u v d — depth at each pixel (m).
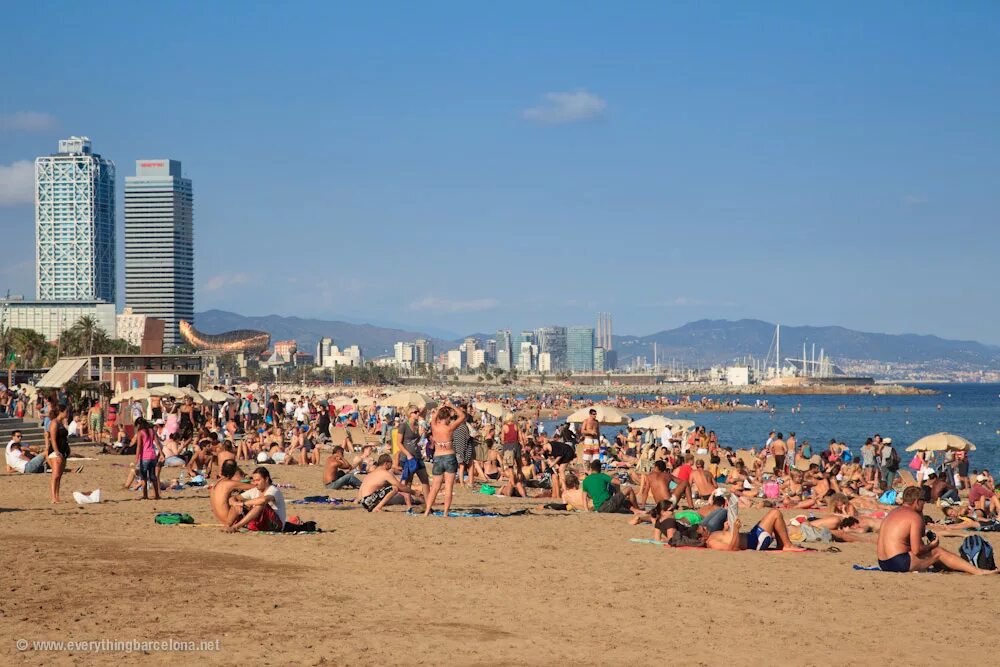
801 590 11.69
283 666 7.47
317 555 13.11
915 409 182.25
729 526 15.46
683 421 45.94
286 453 35.41
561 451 27.28
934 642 9.11
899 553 13.24
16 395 57.12
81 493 19.69
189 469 24.77
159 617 8.95
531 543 15.16
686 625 9.52
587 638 8.83
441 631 8.84
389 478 19.88
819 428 109.12
